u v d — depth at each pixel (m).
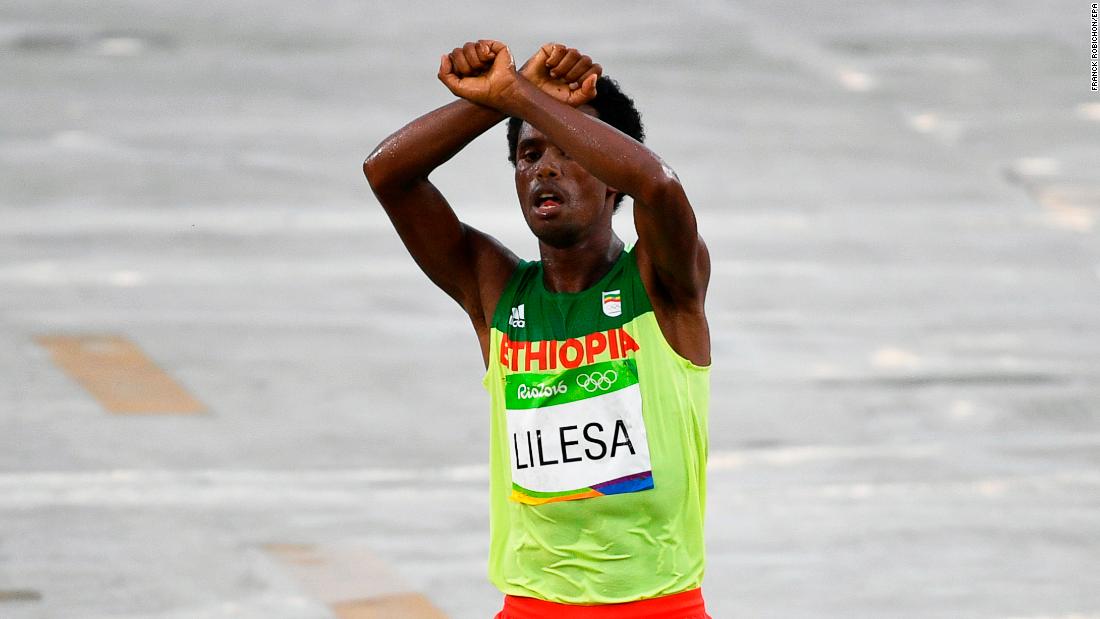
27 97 75.62
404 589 30.31
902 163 72.75
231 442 38.44
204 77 80.88
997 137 77.69
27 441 37.88
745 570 31.86
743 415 41.59
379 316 49.78
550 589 16.03
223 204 62.03
